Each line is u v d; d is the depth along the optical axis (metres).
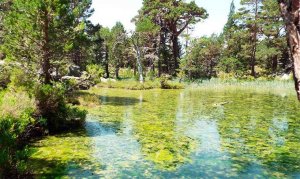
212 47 64.69
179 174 8.16
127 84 41.84
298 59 2.68
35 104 11.83
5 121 8.43
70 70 31.44
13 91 12.48
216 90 39.16
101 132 13.12
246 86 46.44
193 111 19.77
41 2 14.20
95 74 15.84
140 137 12.34
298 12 2.69
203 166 8.84
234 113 18.98
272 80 51.16
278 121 16.23
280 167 8.84
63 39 16.05
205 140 12.00
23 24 14.47
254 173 8.31
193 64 57.91
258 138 12.39
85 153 9.92
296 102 24.92
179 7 54.38
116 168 8.55
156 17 58.69
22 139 10.66
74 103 21.48
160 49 60.59
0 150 6.91
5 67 16.77
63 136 12.21
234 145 11.24
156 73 62.41
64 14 15.15
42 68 15.95
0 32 17.70
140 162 9.13
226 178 7.92
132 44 52.88
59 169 8.34
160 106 22.19
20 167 7.11
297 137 12.55
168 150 10.49
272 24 57.25
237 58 64.94
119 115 17.77
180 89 41.44
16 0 14.80
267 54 59.22
